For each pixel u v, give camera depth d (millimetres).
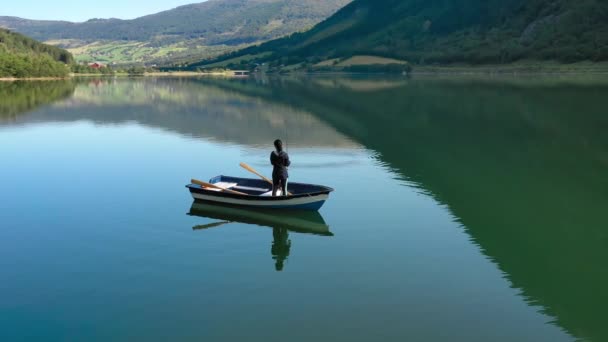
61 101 68750
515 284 11938
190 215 17125
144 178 22453
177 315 10477
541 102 55250
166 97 75438
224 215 17156
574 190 20375
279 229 15773
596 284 12008
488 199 19031
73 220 16656
